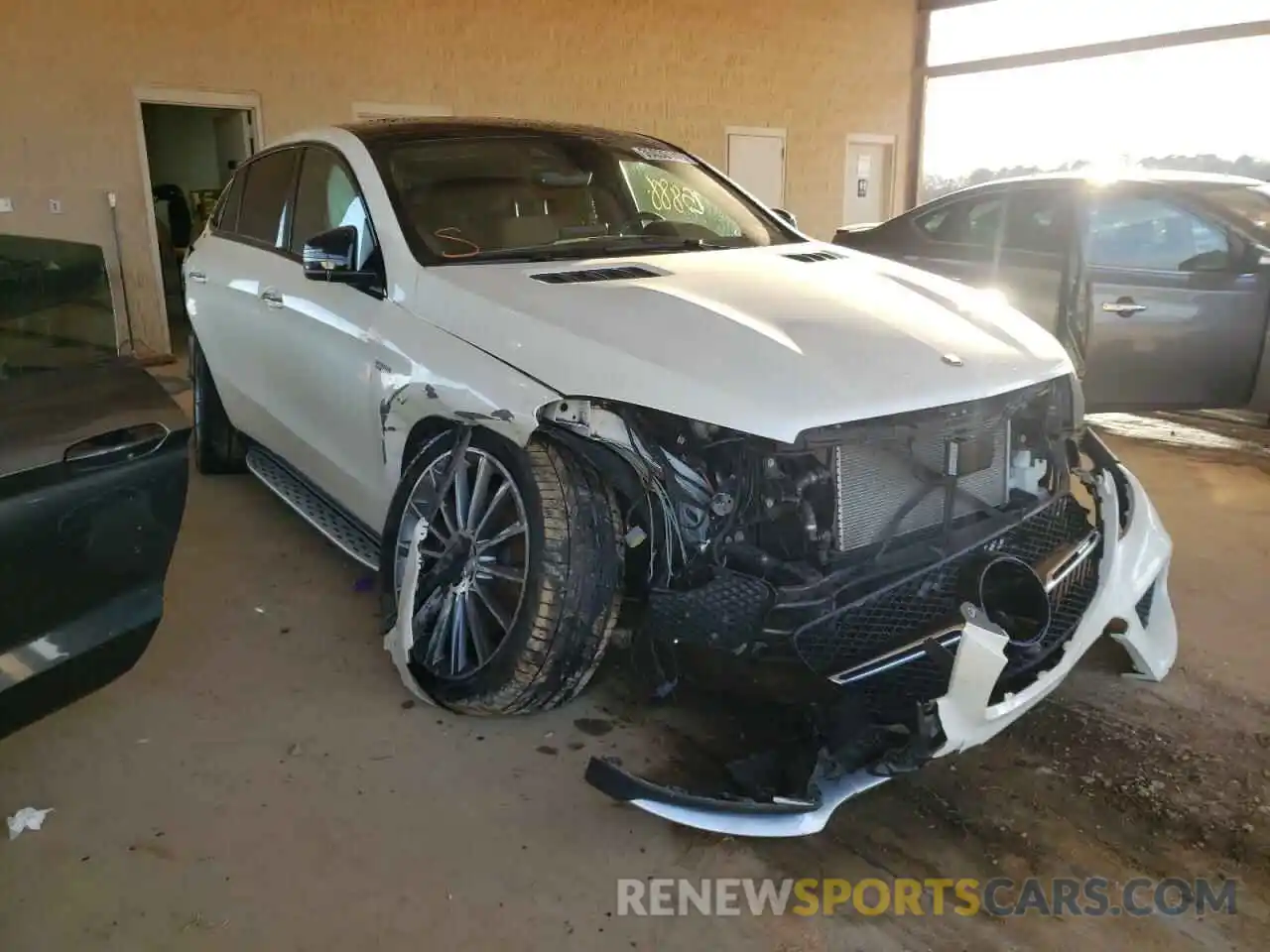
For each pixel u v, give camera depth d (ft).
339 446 11.03
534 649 8.02
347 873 7.23
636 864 7.36
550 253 10.25
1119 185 17.92
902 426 7.66
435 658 8.91
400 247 10.01
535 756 8.60
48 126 26.16
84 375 7.38
